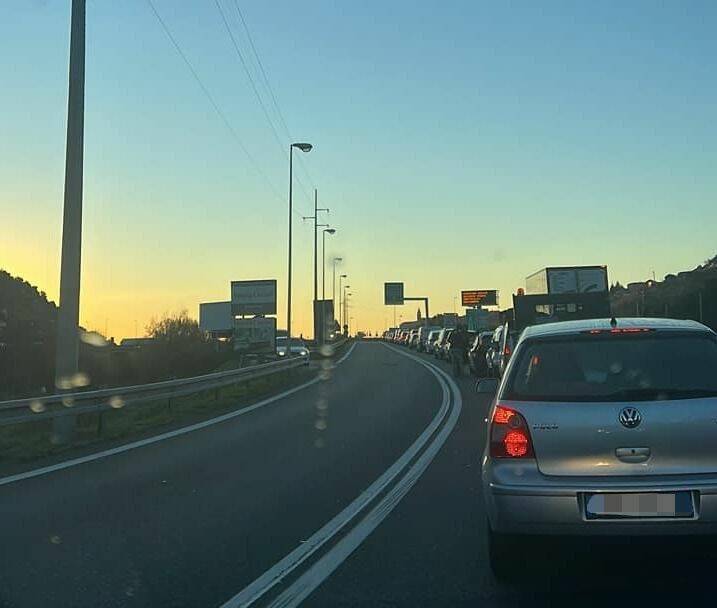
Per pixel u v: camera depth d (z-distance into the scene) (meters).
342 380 32.31
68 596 6.29
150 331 72.50
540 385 6.19
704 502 5.64
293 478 11.25
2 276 54.81
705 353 6.10
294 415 19.59
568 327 6.61
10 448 14.19
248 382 27.34
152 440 15.41
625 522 5.71
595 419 5.87
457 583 6.43
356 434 15.88
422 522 8.52
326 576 6.68
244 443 14.87
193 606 6.02
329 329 72.94
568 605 5.86
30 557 7.38
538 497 5.84
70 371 15.61
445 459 12.59
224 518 8.86
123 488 10.64
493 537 6.30
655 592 6.10
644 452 5.77
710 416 5.77
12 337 46.38
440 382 30.17
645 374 6.02
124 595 6.29
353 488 10.47
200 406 21.70
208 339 68.56
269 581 6.58
